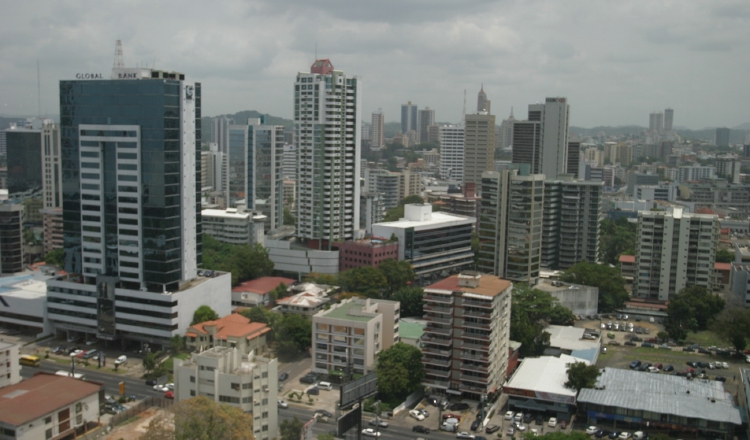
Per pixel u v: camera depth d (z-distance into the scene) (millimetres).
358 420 181250
